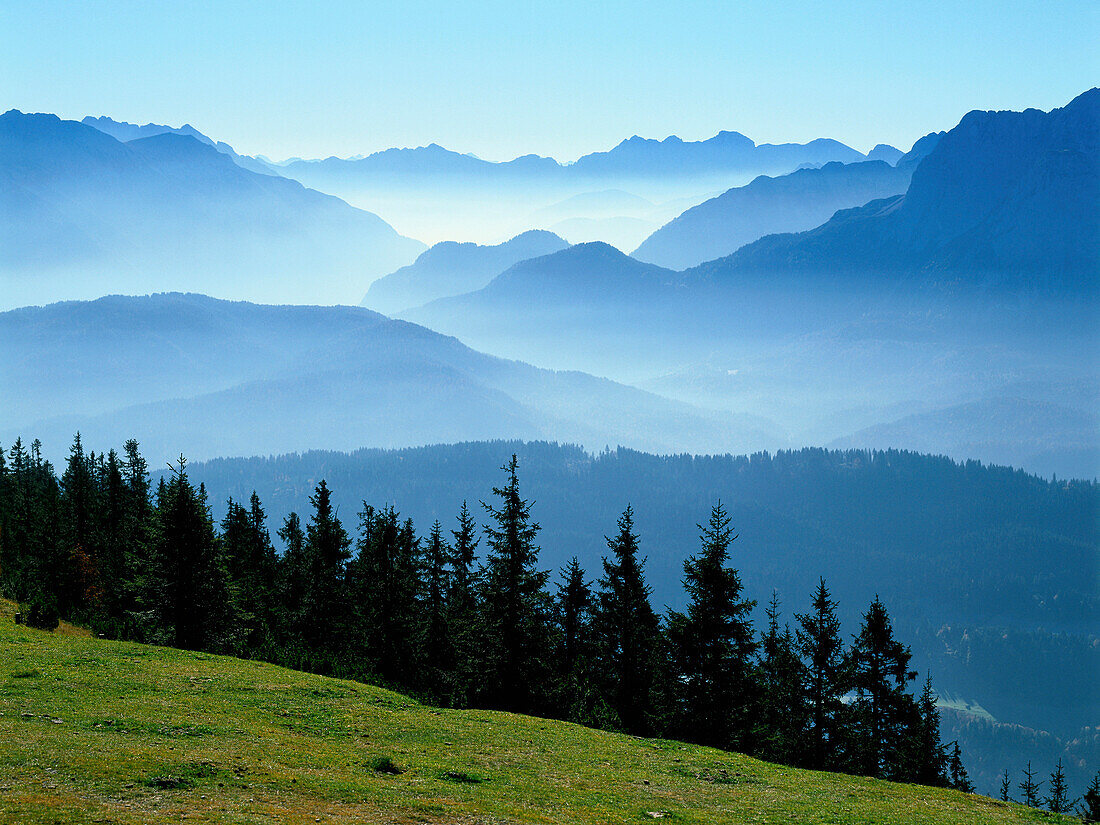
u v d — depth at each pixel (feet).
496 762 119.24
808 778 136.46
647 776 123.65
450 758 118.11
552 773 117.50
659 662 180.14
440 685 197.06
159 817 76.23
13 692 116.47
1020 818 126.52
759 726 173.58
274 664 180.75
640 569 190.49
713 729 169.17
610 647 189.78
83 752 90.94
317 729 123.85
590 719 176.45
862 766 173.27
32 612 189.37
